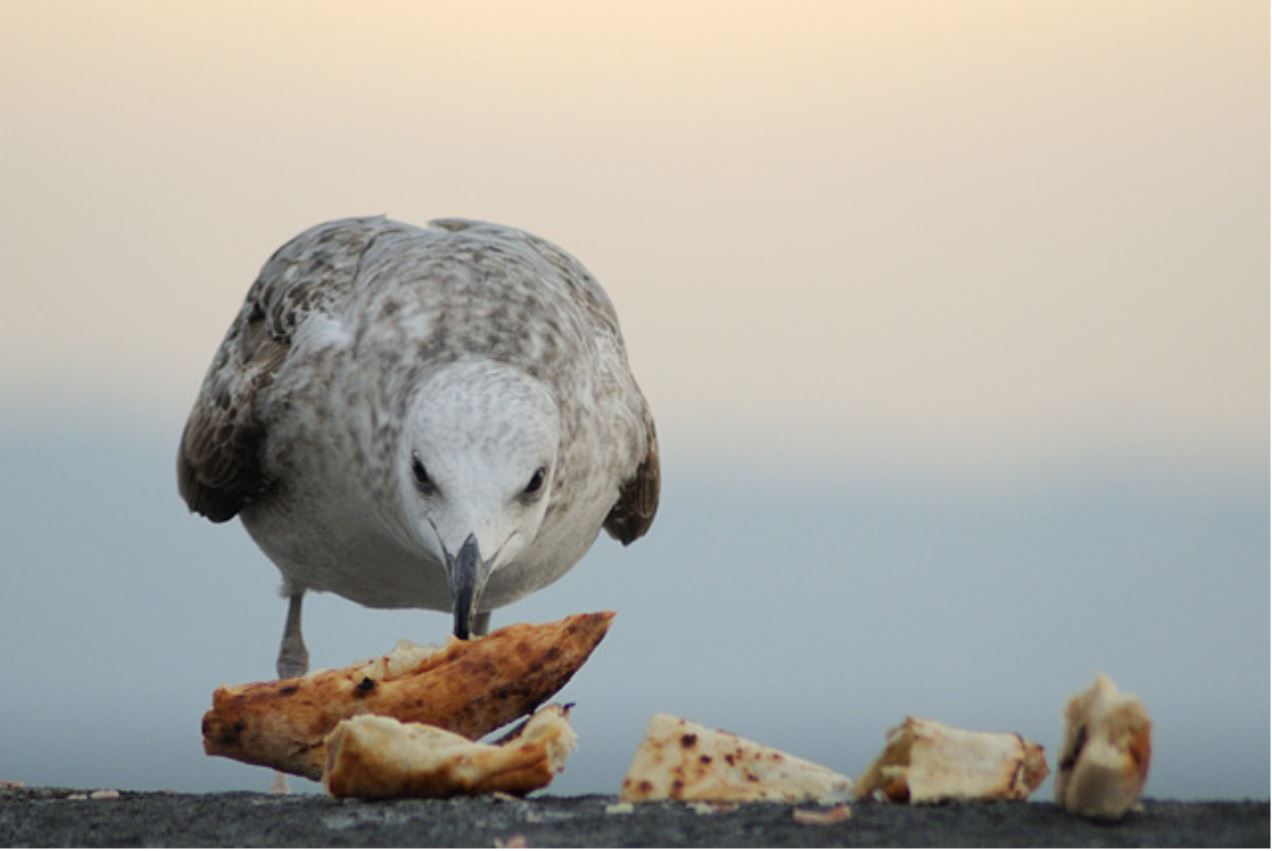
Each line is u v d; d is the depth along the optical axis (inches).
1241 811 301.4
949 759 308.7
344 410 494.9
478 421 440.8
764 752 329.7
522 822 300.4
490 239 541.3
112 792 388.8
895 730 313.9
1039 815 294.7
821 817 294.4
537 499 446.6
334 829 302.5
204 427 547.5
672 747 328.5
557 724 333.4
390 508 481.7
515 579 515.5
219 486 539.8
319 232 577.3
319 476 508.7
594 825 296.0
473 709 359.3
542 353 483.2
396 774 326.6
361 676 362.3
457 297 491.8
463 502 432.8
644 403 561.0
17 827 325.7
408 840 291.7
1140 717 289.1
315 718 357.4
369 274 522.0
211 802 353.4
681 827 291.7
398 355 483.2
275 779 545.3
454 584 419.5
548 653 362.9
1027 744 312.7
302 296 541.6
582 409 491.5
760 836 283.7
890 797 308.5
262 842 297.7
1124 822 290.2
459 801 323.9
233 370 550.9
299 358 510.9
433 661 367.6
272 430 515.8
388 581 534.9
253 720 357.4
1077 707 296.4
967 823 289.4
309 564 547.5
